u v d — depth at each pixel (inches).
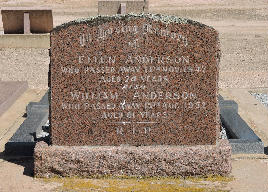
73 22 100.7
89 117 104.4
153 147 104.3
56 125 104.9
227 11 319.3
